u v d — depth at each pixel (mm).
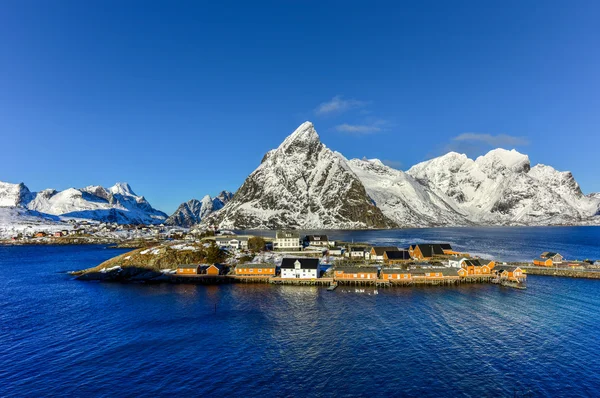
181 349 61562
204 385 49656
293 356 58156
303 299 93000
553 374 51406
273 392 47656
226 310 84000
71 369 54812
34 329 72375
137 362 56844
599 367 53312
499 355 57438
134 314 82125
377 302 88938
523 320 74188
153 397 46875
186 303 91188
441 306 84812
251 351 60312
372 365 54625
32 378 52250
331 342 63562
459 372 52125
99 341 65625
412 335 66125
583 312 79312
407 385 48844
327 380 50500
